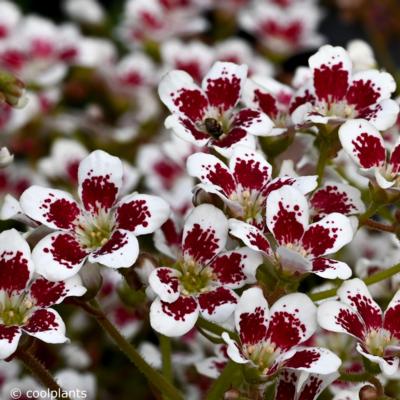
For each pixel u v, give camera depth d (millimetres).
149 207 245
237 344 242
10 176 337
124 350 254
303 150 265
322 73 261
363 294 244
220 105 260
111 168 250
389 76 261
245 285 251
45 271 241
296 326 242
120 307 305
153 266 247
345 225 245
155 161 338
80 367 313
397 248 282
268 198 245
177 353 298
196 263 246
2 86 266
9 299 243
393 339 245
